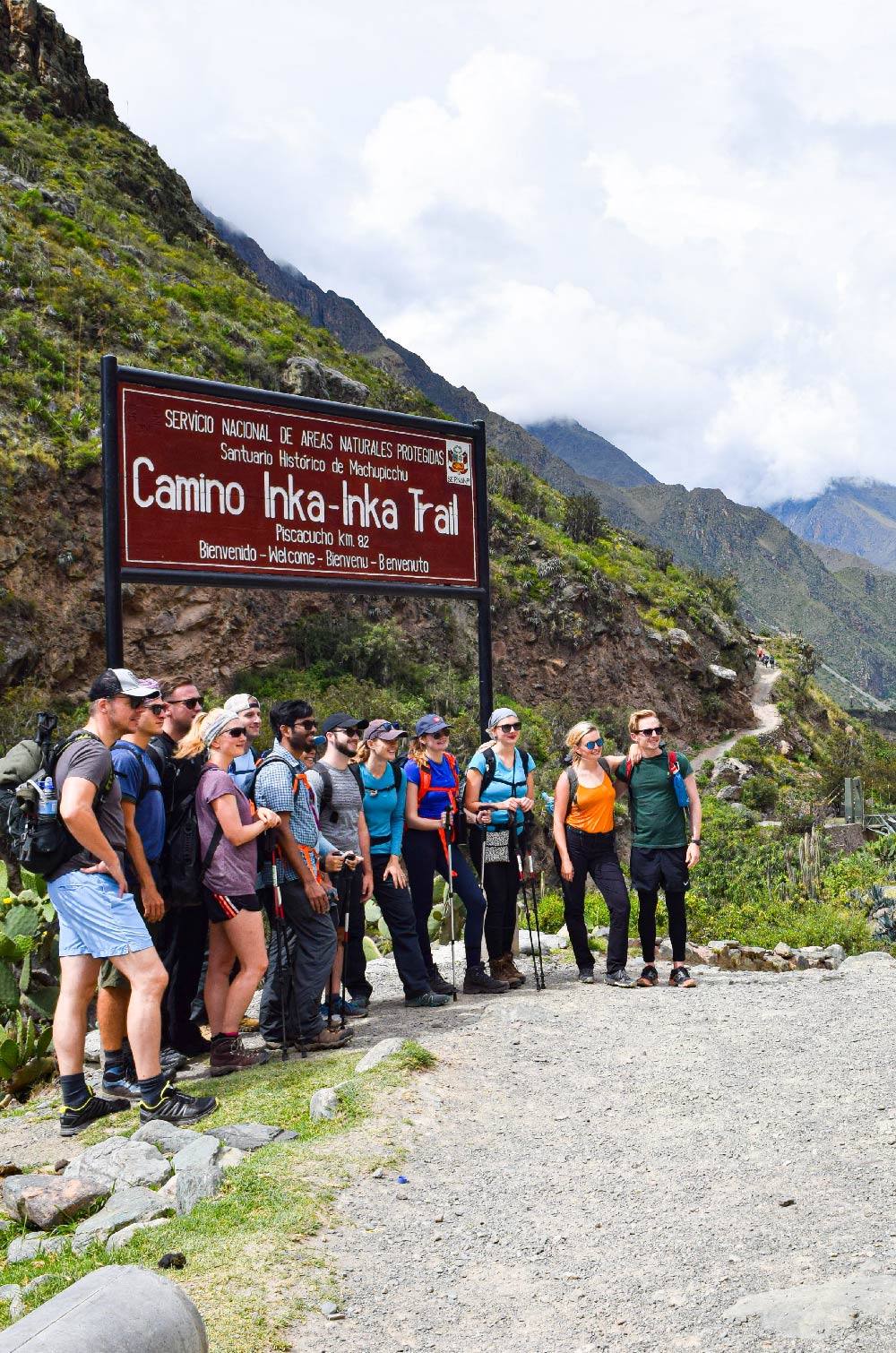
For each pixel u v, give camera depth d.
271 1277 2.94
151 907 4.99
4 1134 4.96
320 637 50.69
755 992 6.80
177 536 7.02
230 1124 4.45
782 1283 2.91
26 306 51.59
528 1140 4.22
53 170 74.19
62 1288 2.93
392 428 8.27
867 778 68.81
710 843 15.67
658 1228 3.35
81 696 40.50
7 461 40.78
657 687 72.19
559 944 9.52
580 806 7.24
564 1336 2.70
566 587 69.62
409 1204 3.56
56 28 86.88
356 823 6.41
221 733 5.23
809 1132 4.20
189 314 63.22
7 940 6.22
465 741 47.28
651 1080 4.96
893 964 8.10
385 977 8.48
